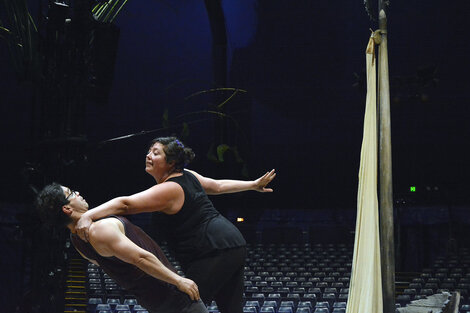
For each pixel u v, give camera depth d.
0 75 19.28
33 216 10.71
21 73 11.12
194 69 22.03
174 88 21.86
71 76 10.89
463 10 20.17
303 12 21.31
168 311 2.59
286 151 21.34
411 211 18.84
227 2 21.03
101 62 11.04
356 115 21.34
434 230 18.55
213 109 18.28
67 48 10.84
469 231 18.39
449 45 20.44
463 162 19.81
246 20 21.39
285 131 21.52
